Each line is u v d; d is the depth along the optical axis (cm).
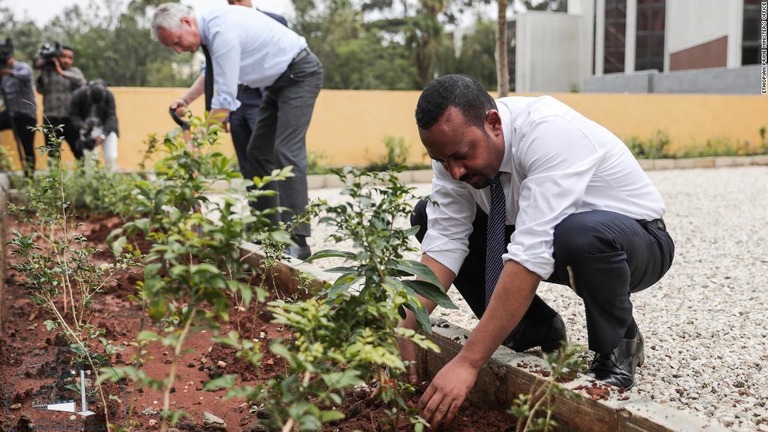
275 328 376
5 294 444
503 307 247
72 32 4053
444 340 293
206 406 287
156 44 3750
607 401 231
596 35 3266
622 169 276
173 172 187
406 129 1609
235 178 192
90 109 911
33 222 480
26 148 978
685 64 2922
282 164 527
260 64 517
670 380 332
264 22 521
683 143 1930
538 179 254
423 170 1471
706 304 471
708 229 780
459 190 292
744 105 1988
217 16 513
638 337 303
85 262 353
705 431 210
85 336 343
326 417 168
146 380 177
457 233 297
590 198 275
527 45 3384
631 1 3072
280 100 529
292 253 530
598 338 274
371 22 3988
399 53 3725
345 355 182
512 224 299
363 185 240
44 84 953
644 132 1892
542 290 502
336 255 231
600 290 262
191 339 365
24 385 300
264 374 314
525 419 250
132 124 1359
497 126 255
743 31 2667
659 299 484
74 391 289
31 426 257
